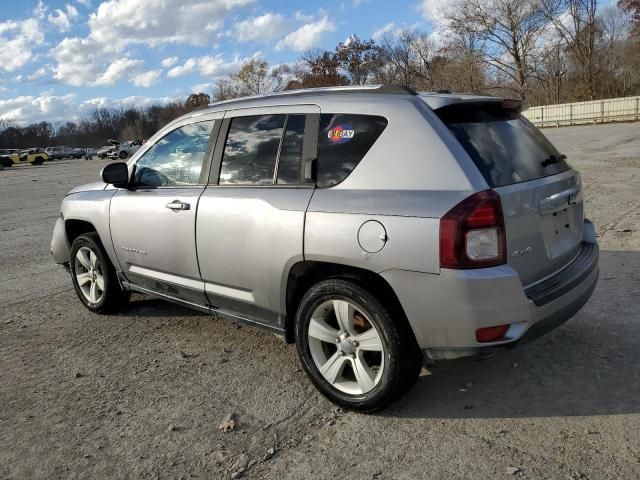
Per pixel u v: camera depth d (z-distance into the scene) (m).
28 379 4.04
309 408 3.44
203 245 4.00
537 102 51.69
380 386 3.17
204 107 4.41
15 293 6.27
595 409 3.21
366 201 3.14
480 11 48.59
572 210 3.63
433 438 3.04
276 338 4.55
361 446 3.01
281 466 2.88
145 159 4.70
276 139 3.73
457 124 3.17
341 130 3.42
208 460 2.97
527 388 3.49
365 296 3.13
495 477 2.68
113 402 3.63
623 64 51.75
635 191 10.05
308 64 67.25
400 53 60.53
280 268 3.51
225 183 3.98
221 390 3.72
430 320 2.97
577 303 3.34
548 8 48.12
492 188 2.94
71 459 3.05
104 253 5.08
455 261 2.83
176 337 4.68
